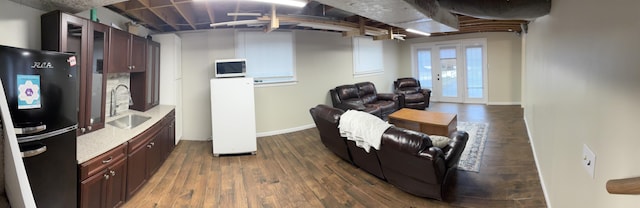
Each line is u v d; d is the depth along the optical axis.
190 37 5.16
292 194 2.97
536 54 3.60
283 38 5.64
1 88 1.15
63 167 1.95
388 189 3.02
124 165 2.66
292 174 3.52
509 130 5.21
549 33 2.53
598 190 1.34
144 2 3.23
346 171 3.56
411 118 4.72
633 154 1.02
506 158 3.77
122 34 3.28
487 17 2.78
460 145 2.91
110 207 2.46
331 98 6.46
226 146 4.28
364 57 7.44
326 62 6.41
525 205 2.59
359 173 3.48
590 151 1.45
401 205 2.68
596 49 1.37
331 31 6.41
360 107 5.95
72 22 2.42
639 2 0.97
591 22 1.44
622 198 1.10
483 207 2.59
